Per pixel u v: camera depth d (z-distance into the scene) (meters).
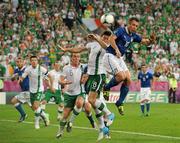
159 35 80.12
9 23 72.94
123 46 28.45
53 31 73.50
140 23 82.62
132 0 87.44
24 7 77.38
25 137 30.58
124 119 42.78
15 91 62.12
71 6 80.69
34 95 35.66
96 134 31.92
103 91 29.00
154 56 73.88
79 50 29.38
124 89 28.36
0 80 61.62
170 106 61.84
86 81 29.34
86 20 80.94
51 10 78.62
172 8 88.75
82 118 42.56
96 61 28.62
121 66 28.11
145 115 46.97
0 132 33.03
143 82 47.38
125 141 28.84
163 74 71.06
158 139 29.89
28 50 66.75
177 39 80.50
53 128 35.34
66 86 29.84
